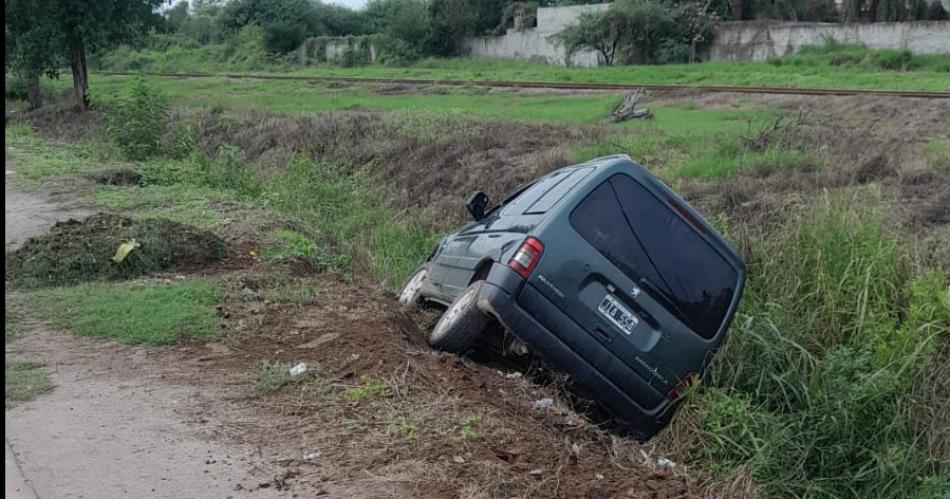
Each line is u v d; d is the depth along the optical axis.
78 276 8.15
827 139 16.55
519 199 7.73
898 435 6.77
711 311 6.55
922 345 7.14
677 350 6.43
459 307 6.92
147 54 71.88
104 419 5.16
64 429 5.00
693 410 6.42
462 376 6.18
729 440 6.25
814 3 52.88
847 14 48.62
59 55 33.69
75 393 5.55
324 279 8.90
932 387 7.24
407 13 63.09
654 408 6.43
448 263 8.17
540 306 6.34
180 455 4.72
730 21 50.19
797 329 7.92
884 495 6.44
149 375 5.91
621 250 6.45
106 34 33.66
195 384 5.77
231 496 4.29
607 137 19.34
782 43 46.22
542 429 5.68
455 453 4.88
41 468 4.51
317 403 5.46
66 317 7.01
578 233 6.43
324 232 13.15
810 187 13.01
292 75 51.06
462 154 19.38
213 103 31.19
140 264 8.42
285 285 8.32
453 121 22.34
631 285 6.40
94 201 12.55
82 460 4.62
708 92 28.38
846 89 26.98
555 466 5.05
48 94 40.28
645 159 16.80
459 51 62.84
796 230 9.03
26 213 11.75
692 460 6.24
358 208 15.70
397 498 4.33
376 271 11.09
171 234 8.98
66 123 31.17
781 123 19.86
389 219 15.28
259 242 9.99
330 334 6.76
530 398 6.29
